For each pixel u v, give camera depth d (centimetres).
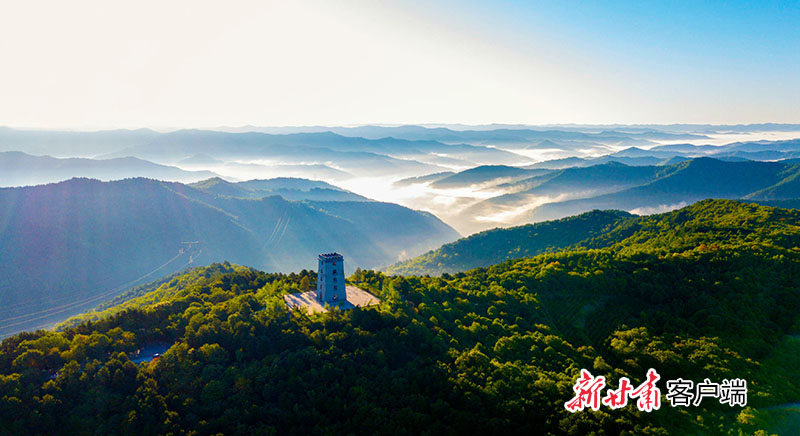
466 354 11600
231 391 9956
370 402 9856
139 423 9094
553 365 11975
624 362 12381
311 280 17438
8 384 9438
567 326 14550
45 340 11212
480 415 9725
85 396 9456
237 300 14112
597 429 9488
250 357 11062
